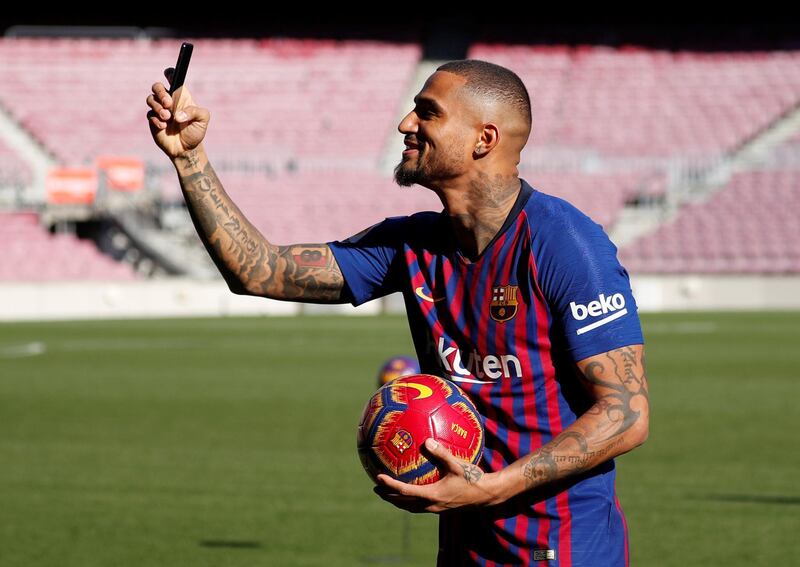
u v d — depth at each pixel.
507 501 3.21
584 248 3.10
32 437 12.20
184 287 35.22
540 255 3.12
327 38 46.38
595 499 3.21
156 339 25.50
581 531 3.19
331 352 22.31
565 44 46.16
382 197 39.25
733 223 38.25
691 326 28.42
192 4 46.50
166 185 38.19
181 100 3.47
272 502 8.76
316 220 38.47
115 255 37.12
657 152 40.62
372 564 6.79
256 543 7.37
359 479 9.73
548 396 3.17
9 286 33.25
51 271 35.50
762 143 40.88
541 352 3.15
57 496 8.99
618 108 42.41
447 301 3.28
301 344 24.12
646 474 9.82
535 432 3.19
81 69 43.41
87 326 29.80
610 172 39.69
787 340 24.41
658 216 38.84
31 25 46.91
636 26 46.59
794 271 37.12
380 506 8.60
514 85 3.20
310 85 43.56
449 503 2.96
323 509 8.49
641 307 35.50
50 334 27.00
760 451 11.02
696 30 46.31
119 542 7.40
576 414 3.19
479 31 46.81
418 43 46.09
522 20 46.91
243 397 15.66
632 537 7.47
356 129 41.69
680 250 37.69
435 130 3.16
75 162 39.50
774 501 8.64
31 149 39.84
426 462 3.06
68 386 17.05
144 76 43.25
